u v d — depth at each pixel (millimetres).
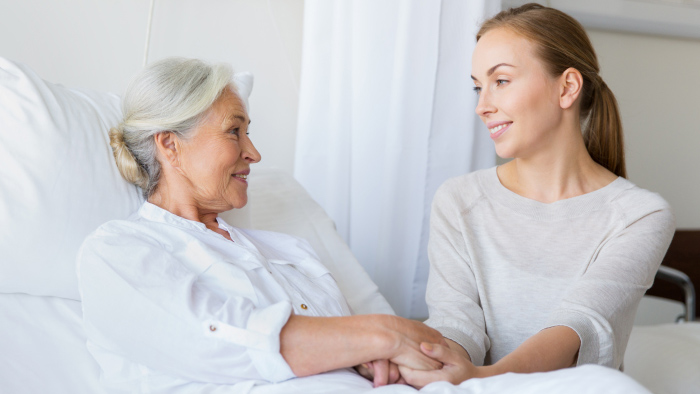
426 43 1851
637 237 1233
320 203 2064
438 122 1884
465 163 1918
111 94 1443
